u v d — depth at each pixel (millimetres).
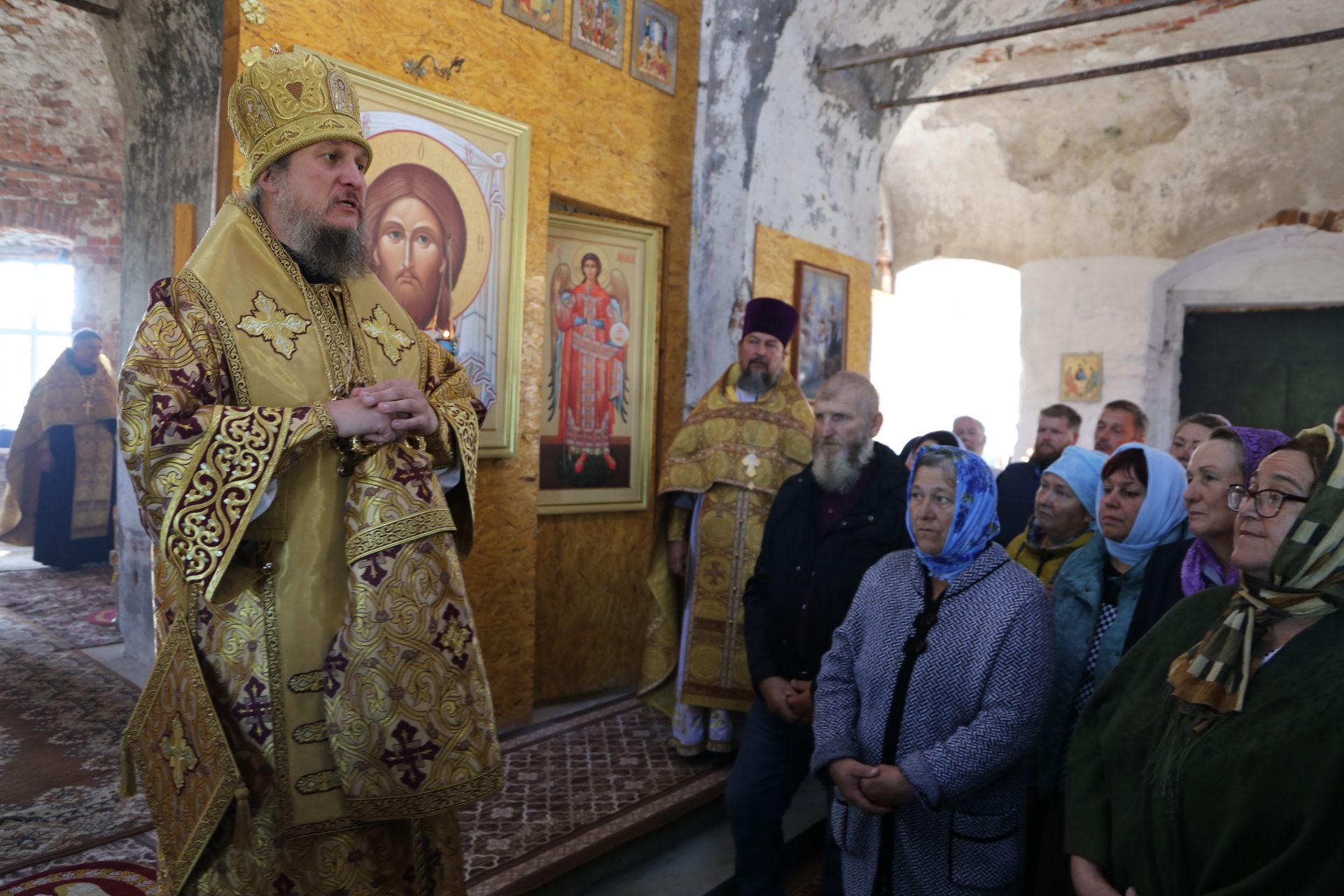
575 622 4488
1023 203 9375
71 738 3473
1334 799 1199
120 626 4527
